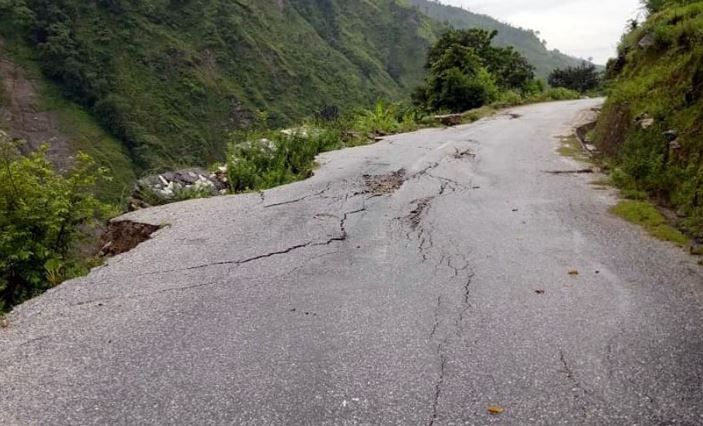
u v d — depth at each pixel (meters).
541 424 2.57
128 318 3.81
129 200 7.94
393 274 4.56
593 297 3.96
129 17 89.75
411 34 160.38
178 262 4.96
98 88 78.06
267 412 2.70
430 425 2.58
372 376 3.00
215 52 97.00
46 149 7.49
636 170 7.00
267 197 7.43
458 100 23.64
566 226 5.70
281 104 97.38
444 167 9.12
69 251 7.11
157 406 2.76
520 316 3.70
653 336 3.36
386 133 15.08
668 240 5.12
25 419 2.67
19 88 73.44
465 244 5.25
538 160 9.53
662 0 13.64
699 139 6.18
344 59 130.38
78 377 3.05
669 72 8.36
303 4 144.75
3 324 3.76
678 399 2.73
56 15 81.62
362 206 6.80
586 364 3.07
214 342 3.43
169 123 80.56
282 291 4.25
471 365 3.10
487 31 36.72
